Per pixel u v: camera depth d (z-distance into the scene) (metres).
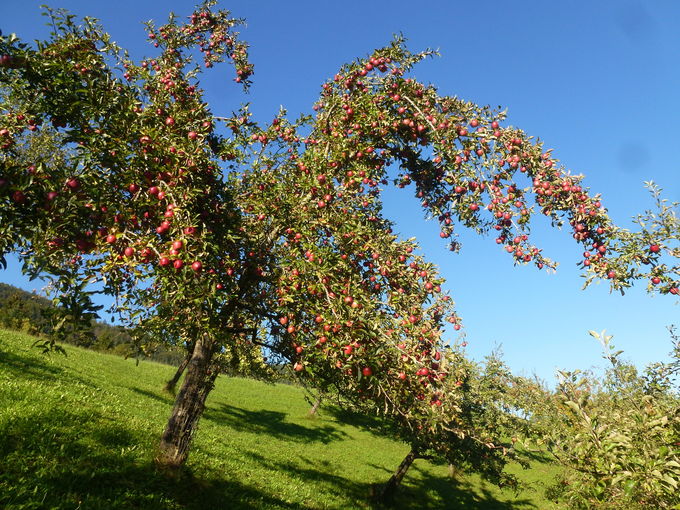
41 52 5.33
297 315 7.45
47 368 16.70
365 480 21.38
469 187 8.27
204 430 18.67
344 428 32.56
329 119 9.25
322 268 6.66
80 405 11.65
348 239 7.69
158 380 29.08
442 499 22.38
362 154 8.72
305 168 8.04
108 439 9.72
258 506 10.29
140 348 7.32
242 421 25.58
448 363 7.05
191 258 5.14
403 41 9.12
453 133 8.03
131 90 6.28
